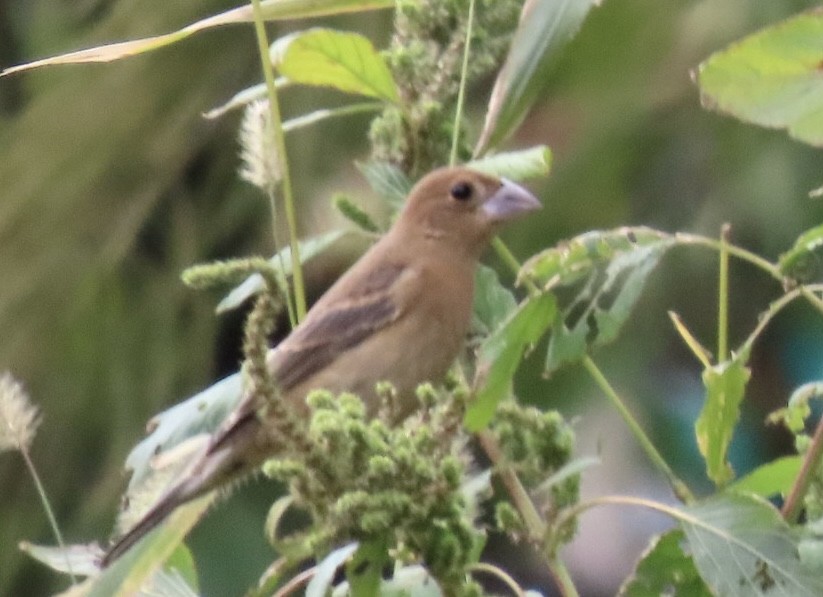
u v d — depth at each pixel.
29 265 11.30
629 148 10.12
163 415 6.62
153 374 11.38
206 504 6.39
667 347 10.91
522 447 6.12
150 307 11.41
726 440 6.18
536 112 10.17
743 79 5.51
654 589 6.10
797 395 6.28
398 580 5.99
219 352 11.61
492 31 7.00
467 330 8.91
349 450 5.29
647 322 10.80
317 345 8.76
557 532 5.92
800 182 10.30
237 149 11.33
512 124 6.11
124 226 11.34
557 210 10.24
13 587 11.31
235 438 7.28
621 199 10.20
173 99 11.31
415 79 6.97
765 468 6.29
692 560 6.06
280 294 5.28
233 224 11.33
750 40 5.41
